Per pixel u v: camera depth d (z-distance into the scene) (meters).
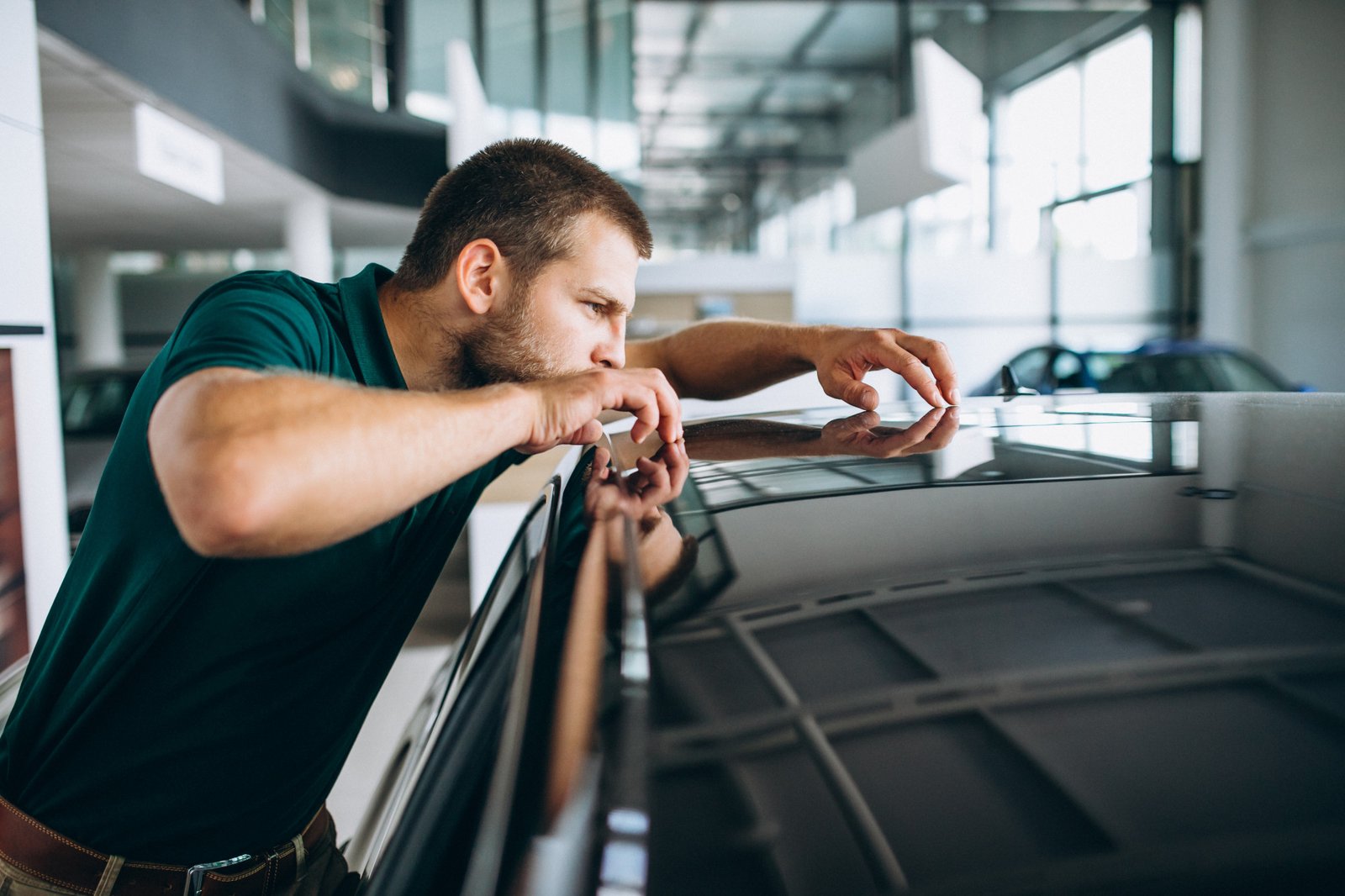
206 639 0.68
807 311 9.58
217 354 0.58
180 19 4.74
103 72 4.11
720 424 0.77
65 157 5.62
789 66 13.14
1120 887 0.19
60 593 0.76
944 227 10.55
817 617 0.31
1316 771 0.21
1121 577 0.32
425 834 0.29
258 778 0.76
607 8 9.52
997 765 0.22
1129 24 10.07
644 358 1.21
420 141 8.17
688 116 15.07
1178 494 0.43
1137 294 10.06
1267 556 0.33
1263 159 9.41
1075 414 0.74
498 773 0.28
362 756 1.92
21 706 0.75
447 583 2.57
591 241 0.81
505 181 0.80
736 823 0.21
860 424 0.72
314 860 0.87
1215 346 4.88
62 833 0.72
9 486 2.09
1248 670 0.25
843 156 13.60
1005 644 0.27
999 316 9.83
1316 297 8.86
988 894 0.19
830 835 0.21
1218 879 0.19
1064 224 10.50
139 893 0.74
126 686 0.69
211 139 5.39
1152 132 10.11
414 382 0.88
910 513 0.42
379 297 0.89
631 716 0.26
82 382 3.89
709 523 0.43
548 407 0.63
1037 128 10.59
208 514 0.46
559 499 0.52
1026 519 0.40
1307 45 8.77
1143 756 0.22
